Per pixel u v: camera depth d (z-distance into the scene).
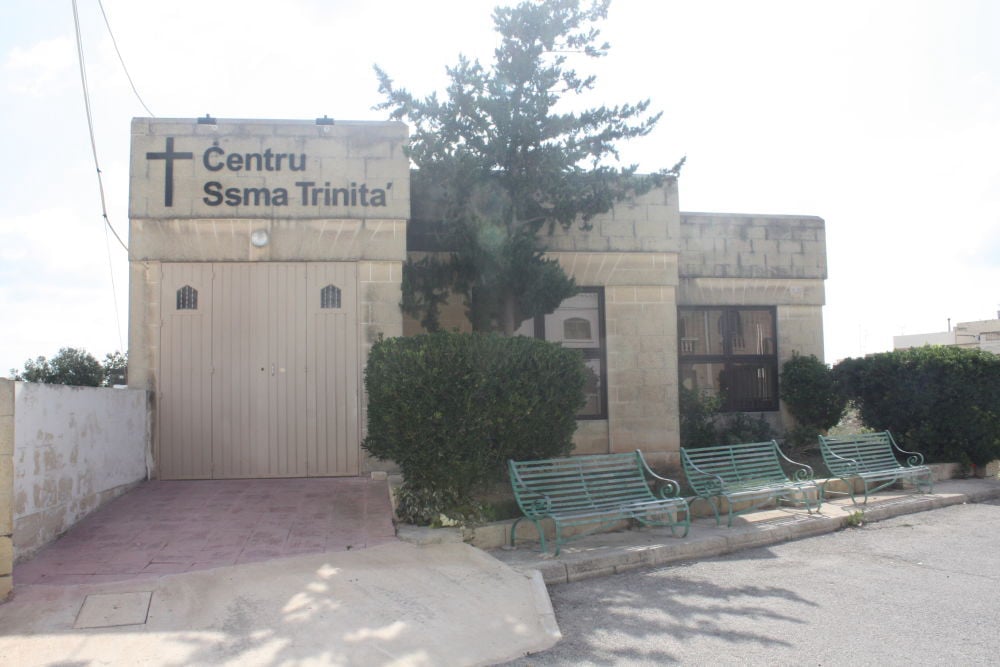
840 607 6.06
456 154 9.27
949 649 5.12
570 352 8.60
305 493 8.65
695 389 13.59
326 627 5.27
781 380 14.39
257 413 9.41
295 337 9.52
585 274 11.27
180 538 7.01
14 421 5.81
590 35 9.95
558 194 9.77
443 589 6.03
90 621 5.17
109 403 8.13
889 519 9.76
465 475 7.63
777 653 5.09
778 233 14.62
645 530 8.60
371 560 6.53
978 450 12.20
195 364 9.38
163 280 9.44
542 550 7.38
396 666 4.83
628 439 11.17
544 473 8.00
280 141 9.66
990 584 6.68
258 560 6.43
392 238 9.73
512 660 5.04
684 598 6.36
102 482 7.96
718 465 9.50
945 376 12.12
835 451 10.98
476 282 10.09
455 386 7.54
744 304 14.41
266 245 9.55
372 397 7.82
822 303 14.77
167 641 4.98
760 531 8.48
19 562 6.21
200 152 9.56
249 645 4.98
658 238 11.43
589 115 9.91
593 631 5.58
